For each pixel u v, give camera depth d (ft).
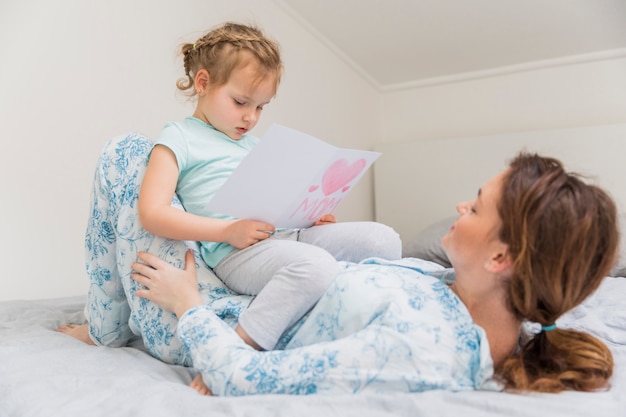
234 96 3.56
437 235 8.84
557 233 2.20
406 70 11.44
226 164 3.51
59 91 5.38
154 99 6.41
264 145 2.70
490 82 11.41
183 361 3.04
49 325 3.95
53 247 5.34
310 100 9.59
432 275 2.78
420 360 2.29
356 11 8.95
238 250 3.24
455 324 2.40
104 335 3.45
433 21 9.20
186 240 3.11
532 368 2.50
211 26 7.28
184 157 3.36
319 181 3.18
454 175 10.93
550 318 2.39
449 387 2.31
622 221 7.26
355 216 11.23
